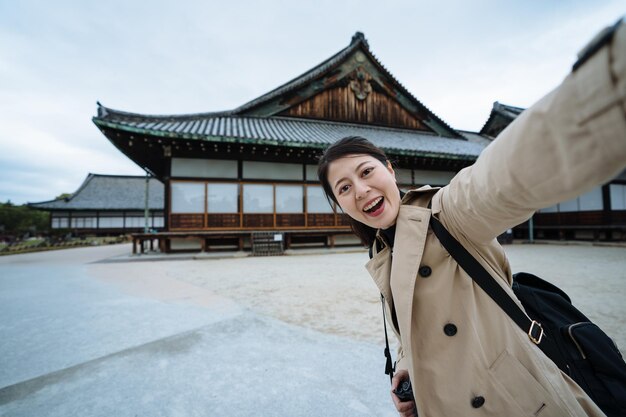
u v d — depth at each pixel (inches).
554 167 14.4
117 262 335.6
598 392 30.1
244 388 75.0
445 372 28.0
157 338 107.4
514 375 26.7
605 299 141.6
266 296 166.1
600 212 481.4
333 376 80.0
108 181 1381.6
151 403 69.8
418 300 29.2
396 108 665.6
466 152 557.0
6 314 137.3
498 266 30.4
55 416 65.7
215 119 514.9
